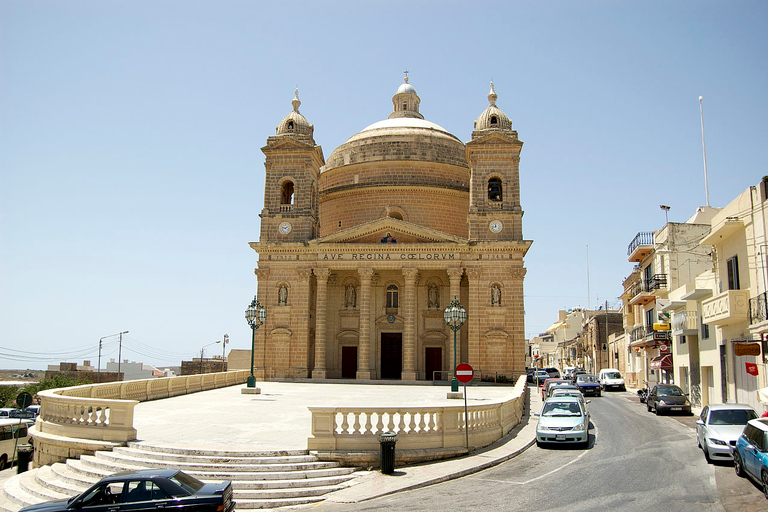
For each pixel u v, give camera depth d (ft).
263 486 63.41
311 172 211.41
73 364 290.15
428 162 228.22
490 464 74.28
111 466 69.36
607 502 56.59
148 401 127.65
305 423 93.76
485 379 191.01
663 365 167.53
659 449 85.25
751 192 106.83
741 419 78.38
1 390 237.25
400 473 68.44
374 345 206.18
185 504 48.32
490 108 213.05
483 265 196.65
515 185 202.59
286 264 203.31
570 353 373.40
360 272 199.72
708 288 133.59
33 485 71.41
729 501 56.13
